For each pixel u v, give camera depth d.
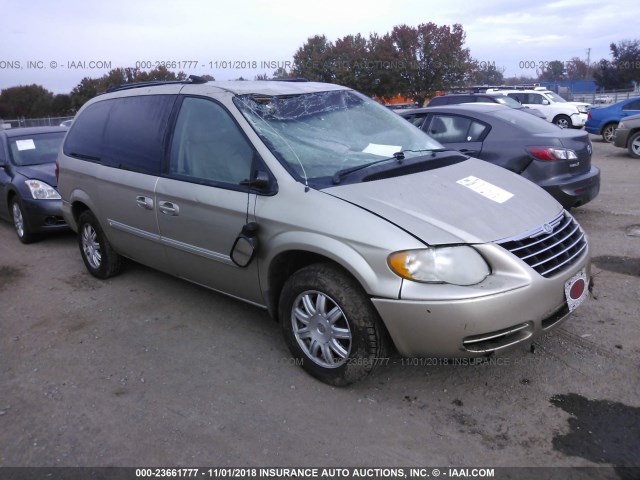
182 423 3.09
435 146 4.26
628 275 4.90
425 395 3.26
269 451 2.84
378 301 2.94
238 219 3.57
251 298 3.78
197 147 3.97
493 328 2.83
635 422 2.91
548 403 3.12
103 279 5.45
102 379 3.59
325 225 3.12
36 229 6.92
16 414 3.24
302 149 3.61
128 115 4.70
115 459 2.82
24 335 4.31
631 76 43.19
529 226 3.16
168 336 4.15
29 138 7.92
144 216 4.38
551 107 20.48
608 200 8.09
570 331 3.90
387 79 27.88
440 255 2.87
